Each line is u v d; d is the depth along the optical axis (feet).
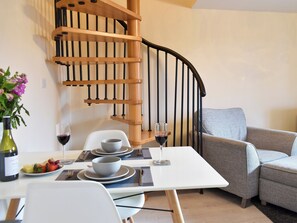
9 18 6.14
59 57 7.99
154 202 9.18
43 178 4.52
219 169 9.37
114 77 10.68
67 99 10.49
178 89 11.67
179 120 11.80
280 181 8.24
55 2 7.86
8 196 3.86
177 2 11.40
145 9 11.18
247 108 12.38
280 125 12.73
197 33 11.66
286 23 12.32
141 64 11.30
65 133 5.69
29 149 7.11
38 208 3.35
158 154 5.88
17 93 4.84
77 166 5.16
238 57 12.08
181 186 4.12
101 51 10.87
